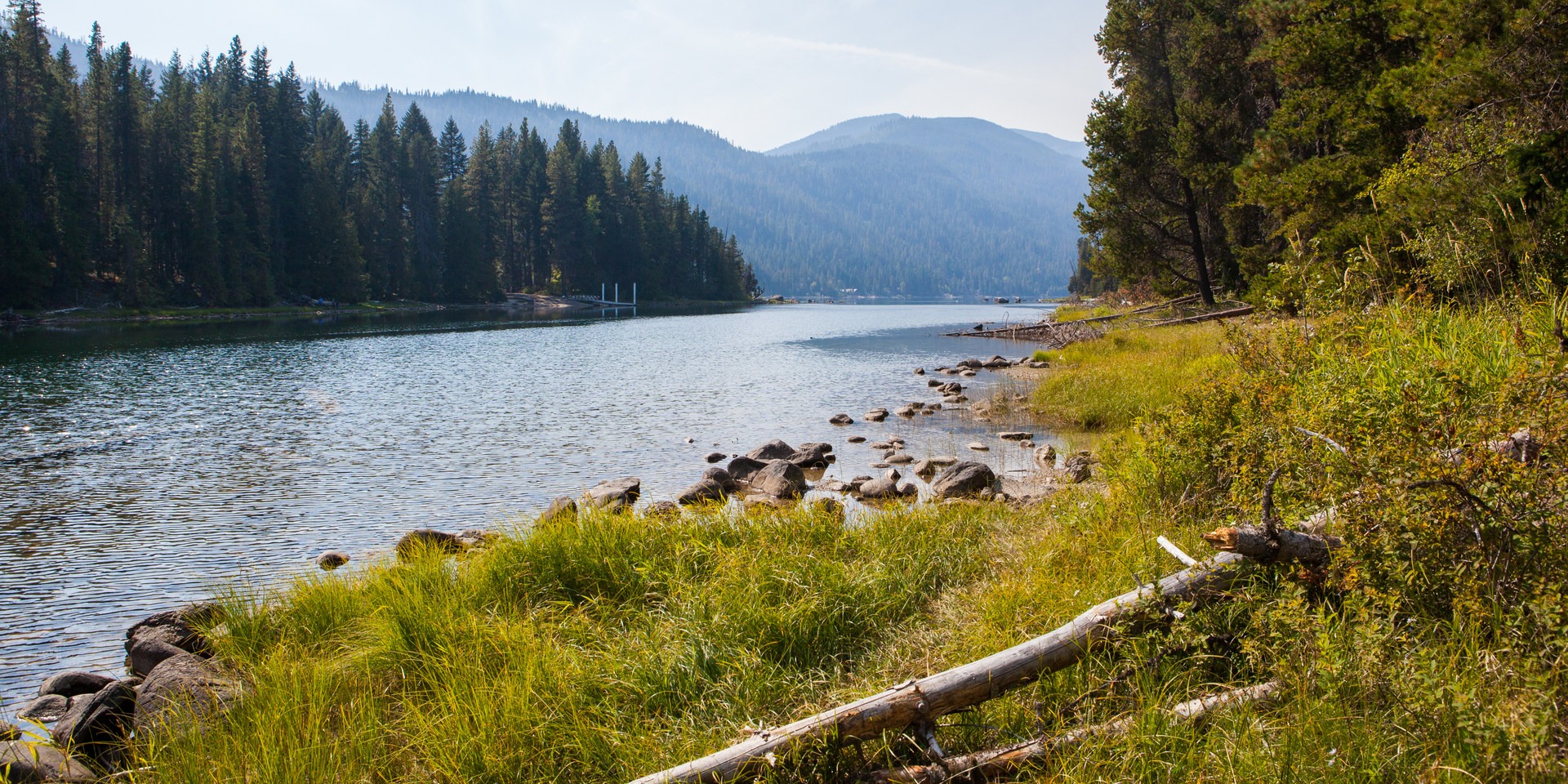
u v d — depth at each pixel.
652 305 108.75
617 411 20.00
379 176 92.56
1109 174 33.75
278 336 44.06
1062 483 10.49
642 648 5.11
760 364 32.03
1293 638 3.77
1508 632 3.36
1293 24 20.17
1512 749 2.84
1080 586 5.14
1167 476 6.74
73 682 5.96
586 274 112.00
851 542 7.24
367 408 20.27
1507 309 7.75
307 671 5.05
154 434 16.70
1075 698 3.88
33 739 5.23
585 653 5.15
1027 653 4.00
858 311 104.81
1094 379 18.59
